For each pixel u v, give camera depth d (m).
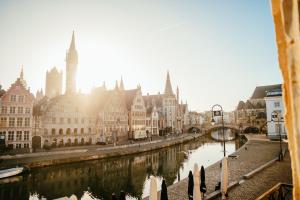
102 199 25.62
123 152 47.50
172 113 110.25
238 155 35.41
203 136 104.81
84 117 59.00
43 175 33.59
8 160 35.62
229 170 25.36
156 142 67.44
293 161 1.26
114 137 66.12
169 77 115.25
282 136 58.38
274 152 37.22
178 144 70.75
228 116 186.88
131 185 30.66
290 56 1.26
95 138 60.62
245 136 76.62
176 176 34.88
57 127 53.34
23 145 47.16
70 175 34.19
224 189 16.17
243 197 16.14
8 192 26.67
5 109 45.59
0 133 44.75
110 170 38.00
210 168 26.77
